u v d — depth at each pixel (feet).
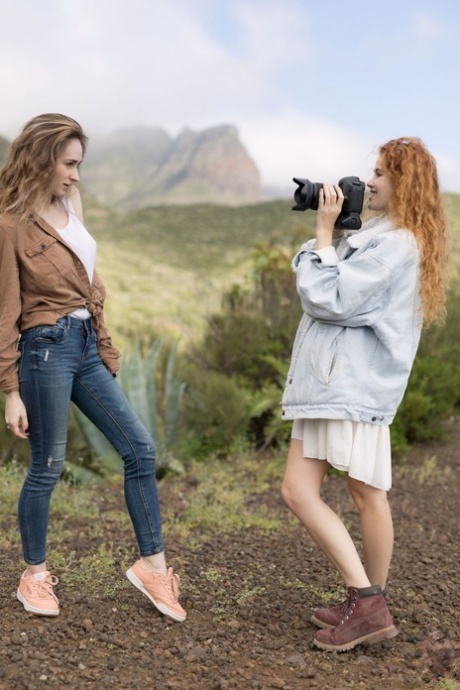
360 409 8.93
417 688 8.32
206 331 26.78
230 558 13.03
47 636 9.18
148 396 21.62
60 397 9.26
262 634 9.78
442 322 9.71
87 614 9.89
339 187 9.36
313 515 9.33
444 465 21.36
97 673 8.35
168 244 151.53
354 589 9.22
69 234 9.31
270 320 26.81
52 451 9.48
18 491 16.69
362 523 9.66
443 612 10.79
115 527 14.83
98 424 9.75
